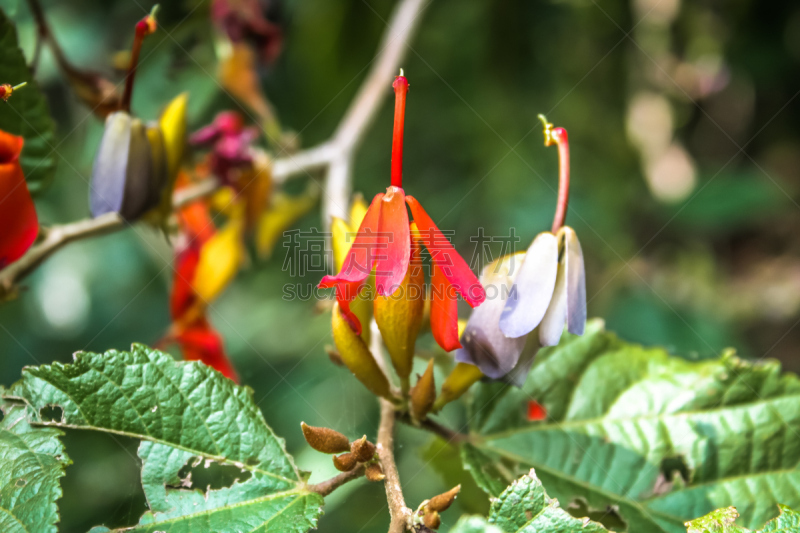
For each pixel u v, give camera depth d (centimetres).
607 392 29
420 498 34
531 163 52
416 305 26
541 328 26
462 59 51
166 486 26
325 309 31
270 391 43
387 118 52
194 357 32
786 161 73
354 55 51
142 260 48
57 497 25
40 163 29
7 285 28
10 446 26
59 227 29
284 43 45
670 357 29
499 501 25
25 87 28
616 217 54
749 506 28
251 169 32
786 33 63
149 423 26
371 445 26
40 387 26
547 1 51
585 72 53
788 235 72
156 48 36
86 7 45
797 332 66
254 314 49
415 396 27
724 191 57
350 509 31
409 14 40
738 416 28
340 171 36
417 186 53
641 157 61
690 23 64
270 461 26
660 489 28
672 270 62
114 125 28
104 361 26
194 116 37
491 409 28
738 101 73
